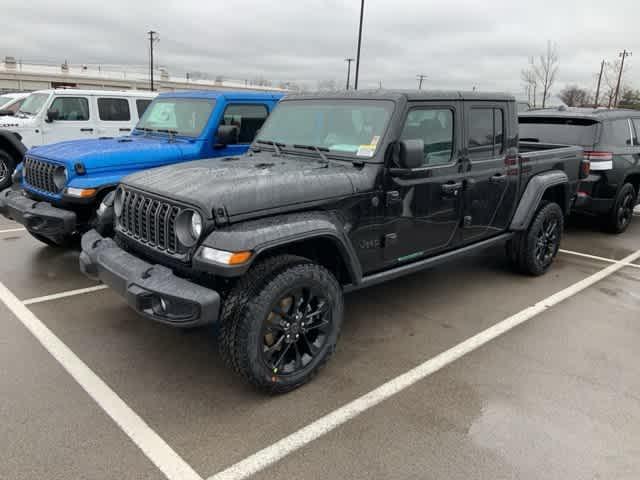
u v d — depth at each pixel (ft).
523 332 13.47
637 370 11.59
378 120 11.99
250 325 9.31
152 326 13.34
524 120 24.50
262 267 9.63
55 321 13.48
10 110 36.45
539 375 11.29
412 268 13.07
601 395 10.53
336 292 10.63
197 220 9.39
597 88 126.62
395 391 10.53
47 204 16.88
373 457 8.52
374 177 11.53
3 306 14.37
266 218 9.87
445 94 12.97
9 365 11.18
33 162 17.66
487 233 15.44
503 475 8.16
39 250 19.76
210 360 11.68
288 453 8.58
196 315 9.00
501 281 17.42
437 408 9.96
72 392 10.21
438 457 8.55
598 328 13.80
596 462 8.50
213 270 9.02
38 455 8.36
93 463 8.21
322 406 9.95
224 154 19.81
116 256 10.75
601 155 22.02
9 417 9.32
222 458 8.41
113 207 12.87
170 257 9.90
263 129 14.60
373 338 12.96
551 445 8.91
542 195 16.60
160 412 9.62
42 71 183.32
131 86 194.70
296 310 10.08
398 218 12.25
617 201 23.45
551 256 17.95
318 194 10.61
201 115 19.72
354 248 11.50
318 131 13.12
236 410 9.75
